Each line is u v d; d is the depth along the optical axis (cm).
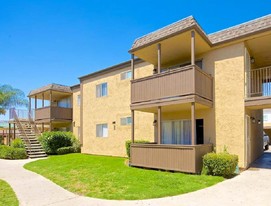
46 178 986
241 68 1082
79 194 712
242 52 1084
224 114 1123
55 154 1977
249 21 1083
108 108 1795
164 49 1191
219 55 1166
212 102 1160
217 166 891
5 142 2848
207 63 1208
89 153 1944
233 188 729
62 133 2078
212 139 1150
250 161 1184
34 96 2564
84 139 2017
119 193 690
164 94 1077
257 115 1487
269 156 1553
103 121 1830
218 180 832
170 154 1015
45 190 776
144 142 1333
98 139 1864
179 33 1020
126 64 1670
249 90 1152
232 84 1108
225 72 1137
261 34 1007
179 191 696
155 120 1434
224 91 1132
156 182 807
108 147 1767
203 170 945
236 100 1089
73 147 2058
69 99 2436
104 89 1853
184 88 1002
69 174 1020
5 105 3547
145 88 1169
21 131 2162
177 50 1202
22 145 1900
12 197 693
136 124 1551
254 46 1158
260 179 847
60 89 2278
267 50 1215
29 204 624
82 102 2067
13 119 2372
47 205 612
